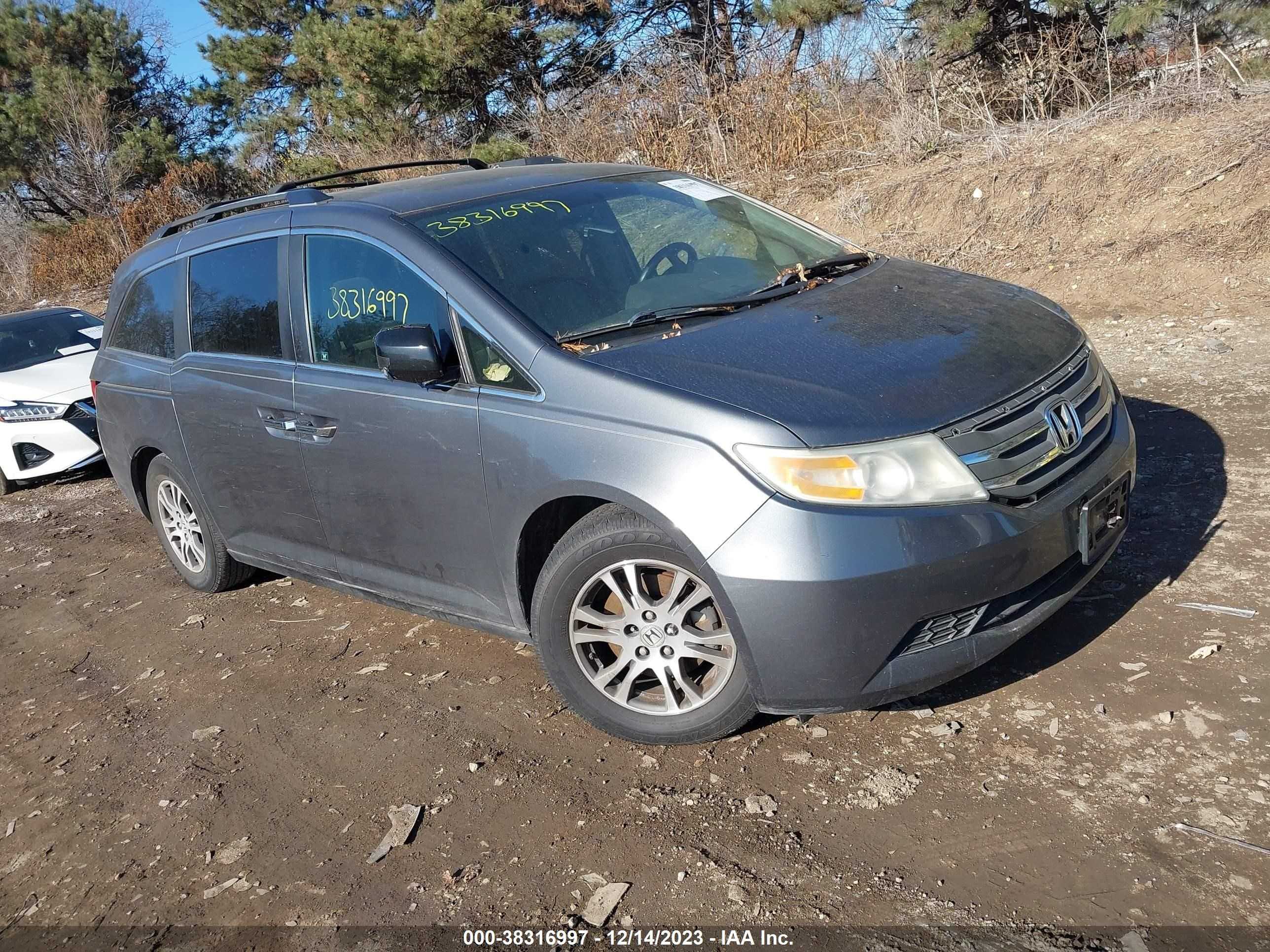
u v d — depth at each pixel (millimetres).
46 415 8391
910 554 2816
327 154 18453
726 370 3139
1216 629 3500
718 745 3365
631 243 3951
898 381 3041
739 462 2922
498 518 3465
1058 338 3518
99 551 6805
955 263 9133
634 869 2885
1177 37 11281
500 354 3449
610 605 3406
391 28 17344
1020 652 3572
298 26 25141
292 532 4426
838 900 2650
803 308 3547
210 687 4453
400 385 3701
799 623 2877
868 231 10195
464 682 4098
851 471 2840
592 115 13930
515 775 3408
